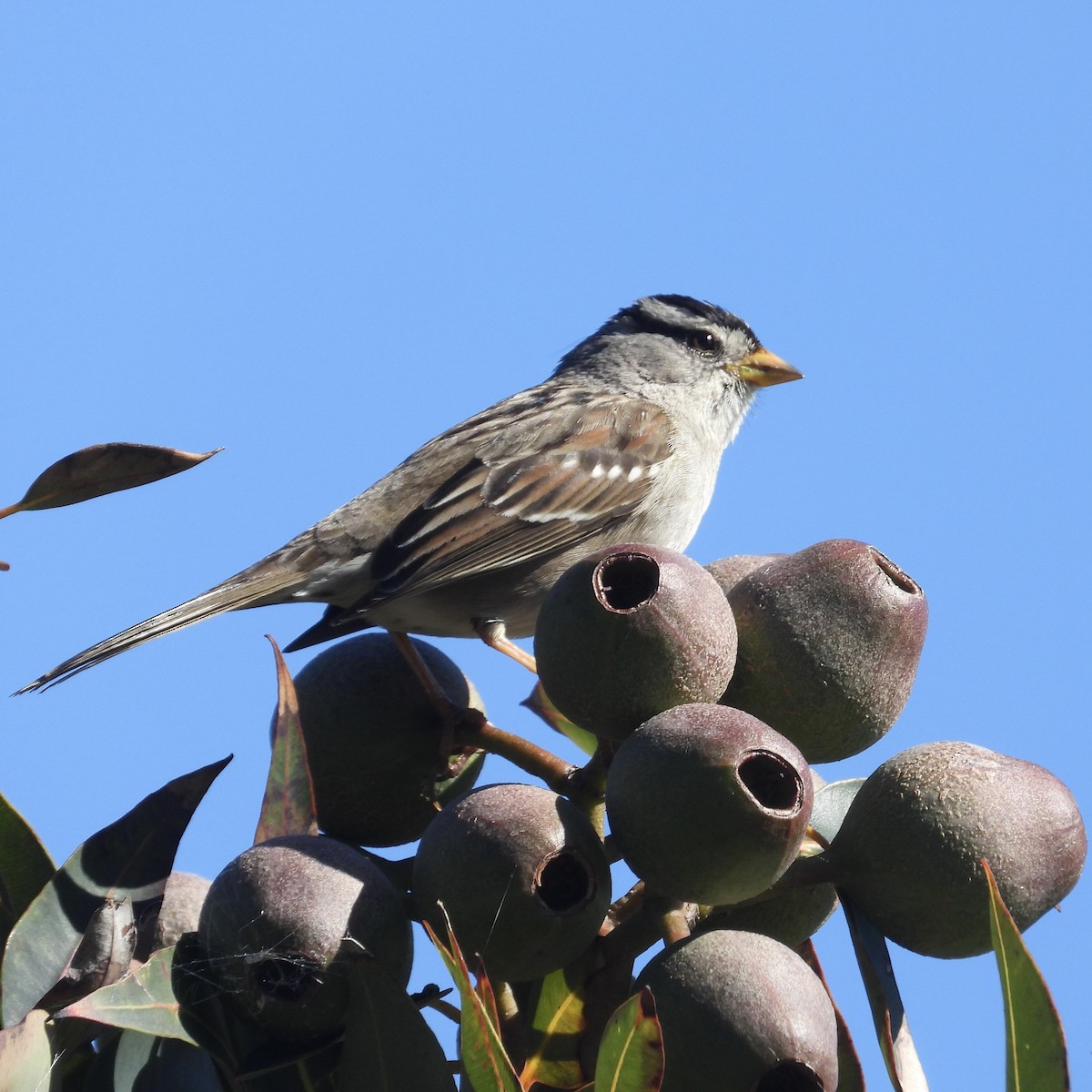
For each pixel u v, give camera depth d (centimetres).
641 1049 284
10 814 373
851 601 390
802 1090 319
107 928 352
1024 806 359
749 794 329
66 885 355
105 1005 324
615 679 370
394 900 343
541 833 338
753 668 392
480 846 337
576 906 338
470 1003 285
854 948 362
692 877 336
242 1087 332
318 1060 337
